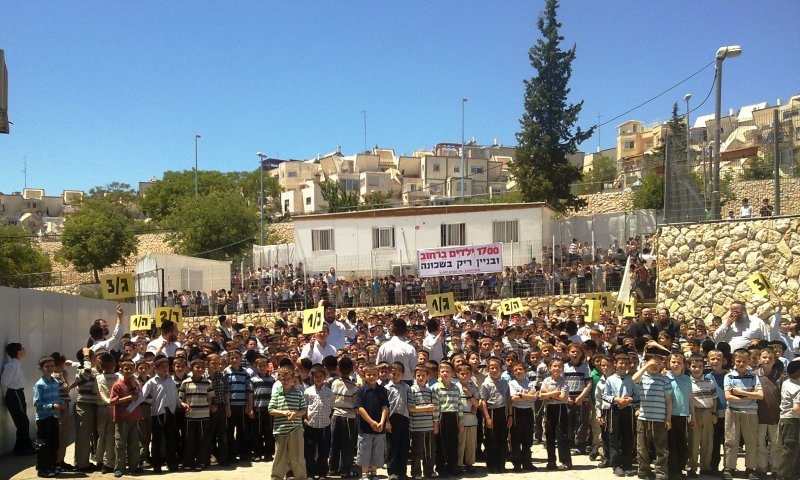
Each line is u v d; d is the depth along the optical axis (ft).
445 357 51.67
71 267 204.44
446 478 42.45
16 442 49.29
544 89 167.02
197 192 271.69
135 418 44.52
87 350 51.08
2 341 49.26
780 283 73.56
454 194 316.40
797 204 91.86
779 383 43.80
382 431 40.57
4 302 49.83
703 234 80.38
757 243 75.82
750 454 41.55
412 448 41.78
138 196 317.63
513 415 44.45
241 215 193.26
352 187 335.06
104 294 65.92
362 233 136.26
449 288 116.16
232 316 116.88
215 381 47.11
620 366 42.78
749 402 41.47
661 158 214.48
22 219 313.12
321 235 138.10
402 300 117.60
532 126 167.43
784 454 39.09
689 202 84.64
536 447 52.44
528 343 58.23
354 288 120.57
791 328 59.77
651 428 40.83
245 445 48.32
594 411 47.52
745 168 123.34
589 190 249.75
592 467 44.86
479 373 45.80
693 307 80.69
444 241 132.87
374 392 40.75
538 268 114.11
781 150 92.17
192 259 130.93
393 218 135.23
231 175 321.52
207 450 45.91
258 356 50.14
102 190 318.65
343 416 42.60
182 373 47.09
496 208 131.44
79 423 45.70
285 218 256.11
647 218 131.54
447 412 42.78
